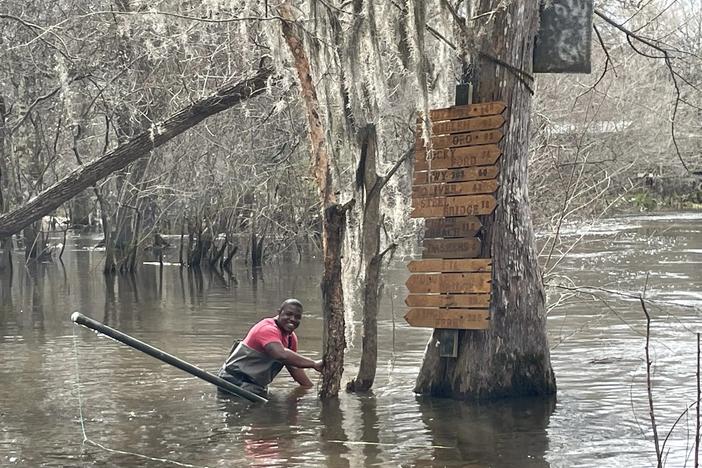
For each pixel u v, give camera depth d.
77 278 26.58
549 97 20.03
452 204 9.99
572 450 8.07
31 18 21.77
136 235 28.38
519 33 9.77
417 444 8.32
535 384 10.09
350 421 9.19
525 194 10.01
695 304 17.25
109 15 18.42
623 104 23.22
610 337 13.98
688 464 7.62
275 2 10.78
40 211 14.95
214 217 29.97
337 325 10.16
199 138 26.30
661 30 18.16
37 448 8.30
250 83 14.03
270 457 7.97
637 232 38.00
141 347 9.50
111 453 8.12
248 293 21.61
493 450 8.11
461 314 9.93
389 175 10.38
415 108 11.14
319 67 9.80
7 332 15.51
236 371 10.45
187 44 13.84
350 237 10.37
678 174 41.19
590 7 9.78
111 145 28.22
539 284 10.11
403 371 11.67
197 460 7.90
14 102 26.89
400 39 10.01
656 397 10.01
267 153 26.45
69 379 11.38
